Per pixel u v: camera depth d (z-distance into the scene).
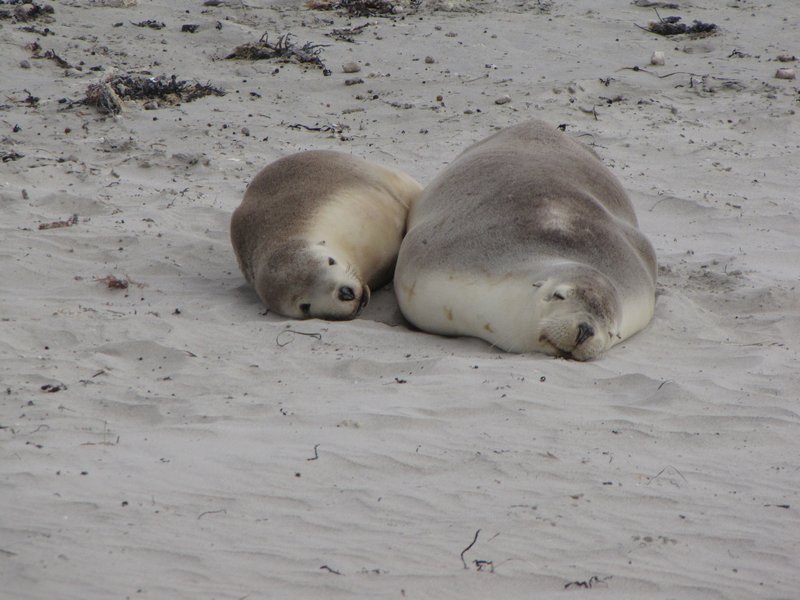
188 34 77.44
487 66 71.38
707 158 55.75
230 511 21.39
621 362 31.98
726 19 82.38
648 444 25.48
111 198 49.19
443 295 34.91
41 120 60.88
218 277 41.16
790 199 50.50
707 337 34.50
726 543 20.66
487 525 21.05
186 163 54.53
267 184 41.59
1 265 40.34
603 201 38.91
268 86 68.00
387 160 55.00
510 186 37.22
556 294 32.00
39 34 75.31
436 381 29.38
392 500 22.06
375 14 84.44
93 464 23.59
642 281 35.31
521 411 27.08
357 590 18.53
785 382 29.72
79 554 19.33
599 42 76.94
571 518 21.45
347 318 36.84
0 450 24.31
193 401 28.14
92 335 33.72
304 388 29.34
